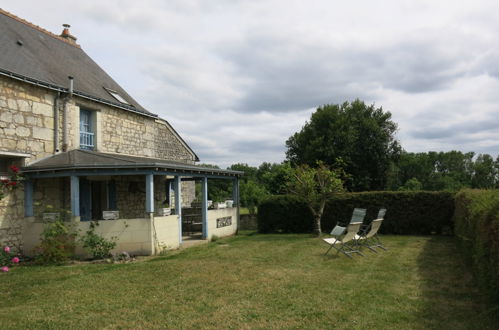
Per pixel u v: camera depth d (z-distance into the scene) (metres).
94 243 8.50
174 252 9.41
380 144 30.92
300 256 8.41
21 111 9.21
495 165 55.72
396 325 4.02
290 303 4.86
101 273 6.89
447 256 8.33
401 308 4.60
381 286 5.68
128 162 9.15
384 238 11.87
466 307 4.59
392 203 13.24
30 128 9.43
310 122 33.88
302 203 14.19
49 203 10.04
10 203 9.02
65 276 6.72
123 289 5.70
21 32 12.11
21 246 9.23
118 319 4.38
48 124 9.97
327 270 6.89
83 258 8.75
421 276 6.34
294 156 35.97
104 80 14.48
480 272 4.90
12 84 9.01
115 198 12.36
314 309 4.60
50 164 9.07
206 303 4.91
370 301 4.91
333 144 30.84
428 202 12.91
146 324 4.19
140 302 5.02
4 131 8.77
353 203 13.67
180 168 10.05
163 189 15.36
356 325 4.04
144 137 14.41
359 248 9.16
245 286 5.75
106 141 12.26
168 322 4.24
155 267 7.31
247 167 58.59
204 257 8.43
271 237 12.52
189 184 19.77
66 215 10.39
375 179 31.84
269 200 14.55
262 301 4.97
